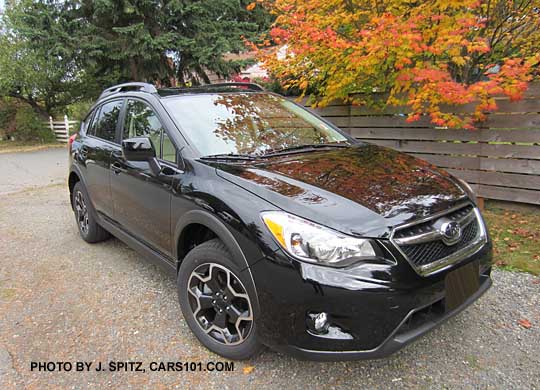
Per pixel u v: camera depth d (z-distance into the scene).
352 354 2.01
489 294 3.17
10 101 19.30
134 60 14.66
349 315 1.97
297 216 2.11
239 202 2.32
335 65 5.29
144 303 3.25
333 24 5.25
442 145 5.25
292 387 2.29
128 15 13.59
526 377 2.30
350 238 2.01
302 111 3.78
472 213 2.56
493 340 2.63
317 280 1.98
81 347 2.71
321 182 2.40
